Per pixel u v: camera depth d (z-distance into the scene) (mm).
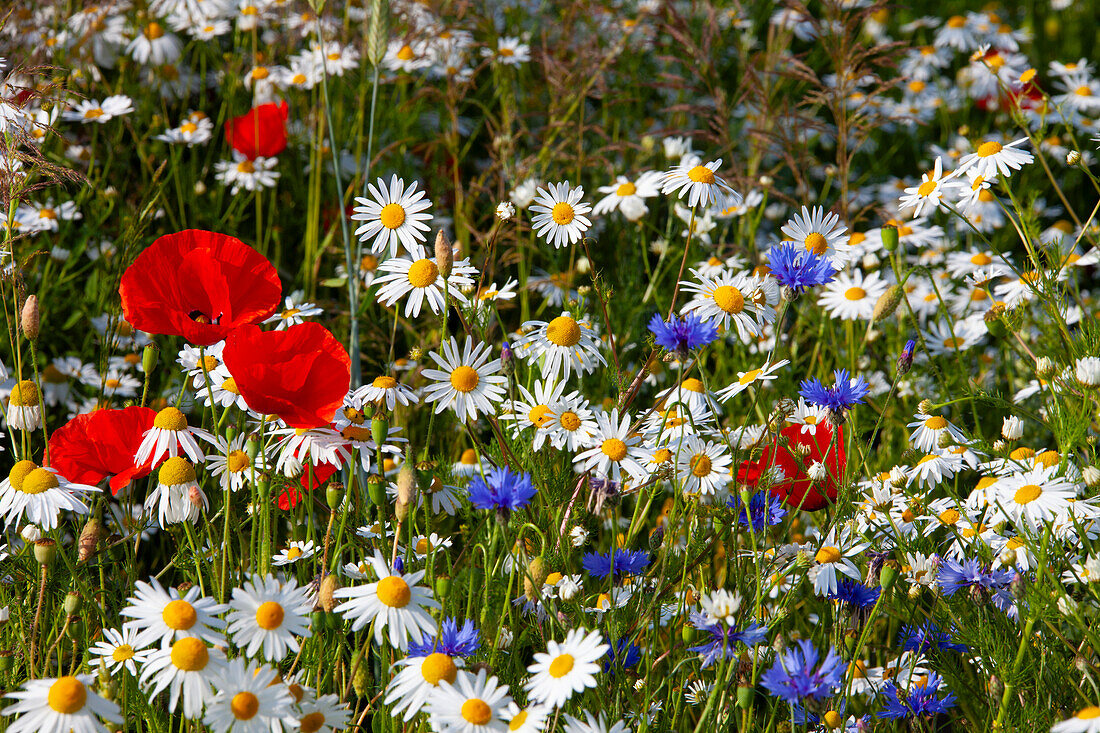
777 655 2891
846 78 3781
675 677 2982
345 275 3514
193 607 2830
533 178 3654
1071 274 3377
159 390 3312
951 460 3066
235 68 4168
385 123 4242
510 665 2932
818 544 2992
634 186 3379
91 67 3961
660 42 4883
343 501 2938
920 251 3902
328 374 2930
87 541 2906
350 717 2900
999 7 6113
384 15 3252
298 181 4059
